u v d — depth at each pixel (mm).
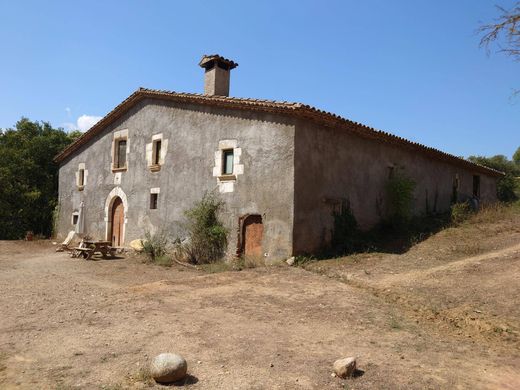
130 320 6273
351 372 4410
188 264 12547
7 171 22094
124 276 10750
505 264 8789
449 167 19359
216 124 13414
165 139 15406
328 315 6668
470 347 5379
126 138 17406
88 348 5090
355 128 12719
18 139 24172
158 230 15117
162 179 15297
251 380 4301
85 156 19984
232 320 6395
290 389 4113
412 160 16484
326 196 12000
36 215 23016
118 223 17484
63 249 17141
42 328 5828
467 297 7141
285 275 9609
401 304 7242
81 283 9359
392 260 10531
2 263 12836
